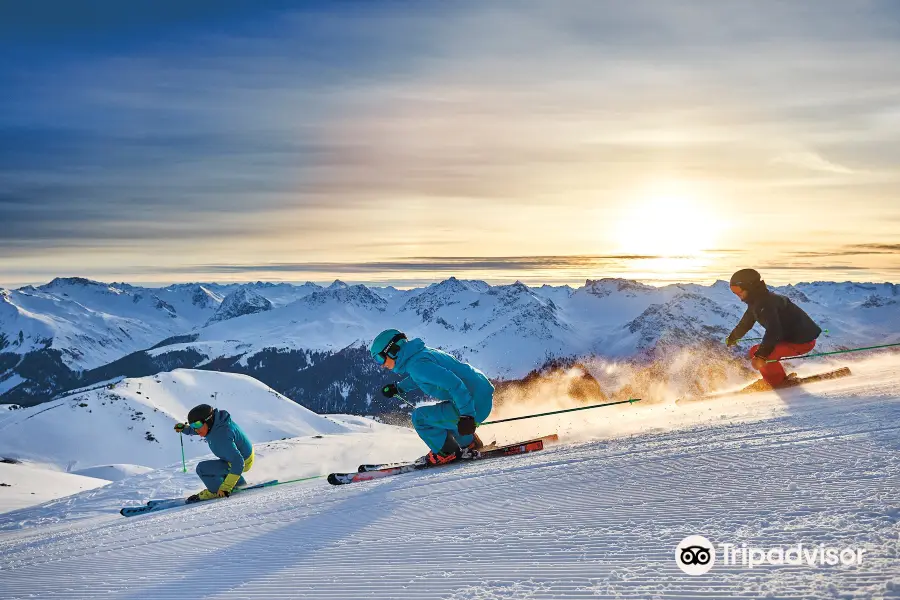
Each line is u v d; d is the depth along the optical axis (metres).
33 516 14.42
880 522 3.84
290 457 16.69
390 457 15.41
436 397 9.18
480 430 13.84
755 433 7.06
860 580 3.18
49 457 138.25
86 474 93.69
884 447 5.58
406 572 4.36
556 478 6.29
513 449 9.15
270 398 182.50
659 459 6.37
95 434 148.62
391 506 6.37
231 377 189.50
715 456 6.13
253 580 4.79
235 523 7.06
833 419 7.27
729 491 4.95
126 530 8.36
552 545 4.39
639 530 4.40
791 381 12.02
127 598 4.87
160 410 162.00
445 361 9.11
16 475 42.59
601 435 9.43
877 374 11.56
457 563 4.36
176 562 5.74
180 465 18.06
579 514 5.01
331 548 5.29
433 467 9.13
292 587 4.48
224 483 11.16
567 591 3.61
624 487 5.55
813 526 3.96
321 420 173.62
